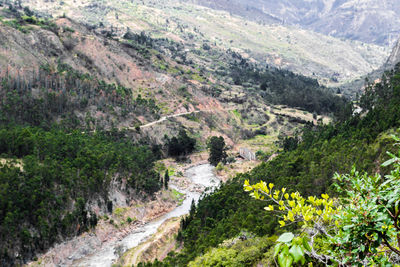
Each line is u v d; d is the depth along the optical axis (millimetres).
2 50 122312
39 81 122062
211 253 43375
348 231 6551
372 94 121750
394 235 6395
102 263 64062
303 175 60250
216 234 53531
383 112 74625
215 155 135000
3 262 56688
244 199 63312
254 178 72938
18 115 105062
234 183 76562
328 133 86750
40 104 113000
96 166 84250
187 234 64750
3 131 80938
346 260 6590
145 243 71312
